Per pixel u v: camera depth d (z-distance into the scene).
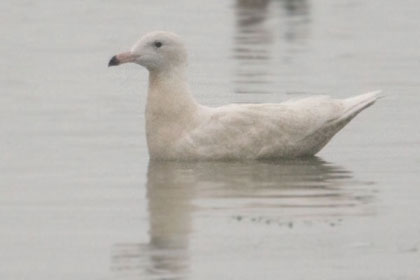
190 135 16.95
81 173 16.41
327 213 14.40
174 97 17.03
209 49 27.88
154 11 34.44
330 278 12.11
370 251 12.93
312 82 23.38
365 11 35.34
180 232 13.58
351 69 25.08
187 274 12.16
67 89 22.52
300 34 30.62
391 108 20.86
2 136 18.53
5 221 14.05
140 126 19.38
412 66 25.47
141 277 12.02
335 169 16.73
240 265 12.44
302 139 17.27
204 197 15.11
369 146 18.16
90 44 28.36
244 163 17.03
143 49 16.98
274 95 21.89
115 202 14.88
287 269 12.33
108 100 21.50
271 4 36.34
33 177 16.17
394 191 15.45
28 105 20.89
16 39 29.12
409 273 12.24
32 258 12.66
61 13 33.97
